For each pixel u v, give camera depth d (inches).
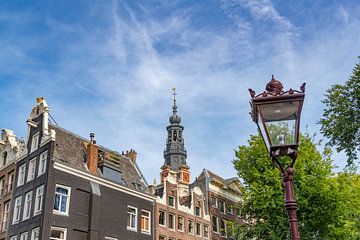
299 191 1179.9
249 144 1400.1
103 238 1333.7
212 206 1907.0
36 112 1469.0
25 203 1323.8
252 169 1312.7
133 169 1704.0
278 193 1191.6
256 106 264.1
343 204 1171.9
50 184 1243.2
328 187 1155.9
